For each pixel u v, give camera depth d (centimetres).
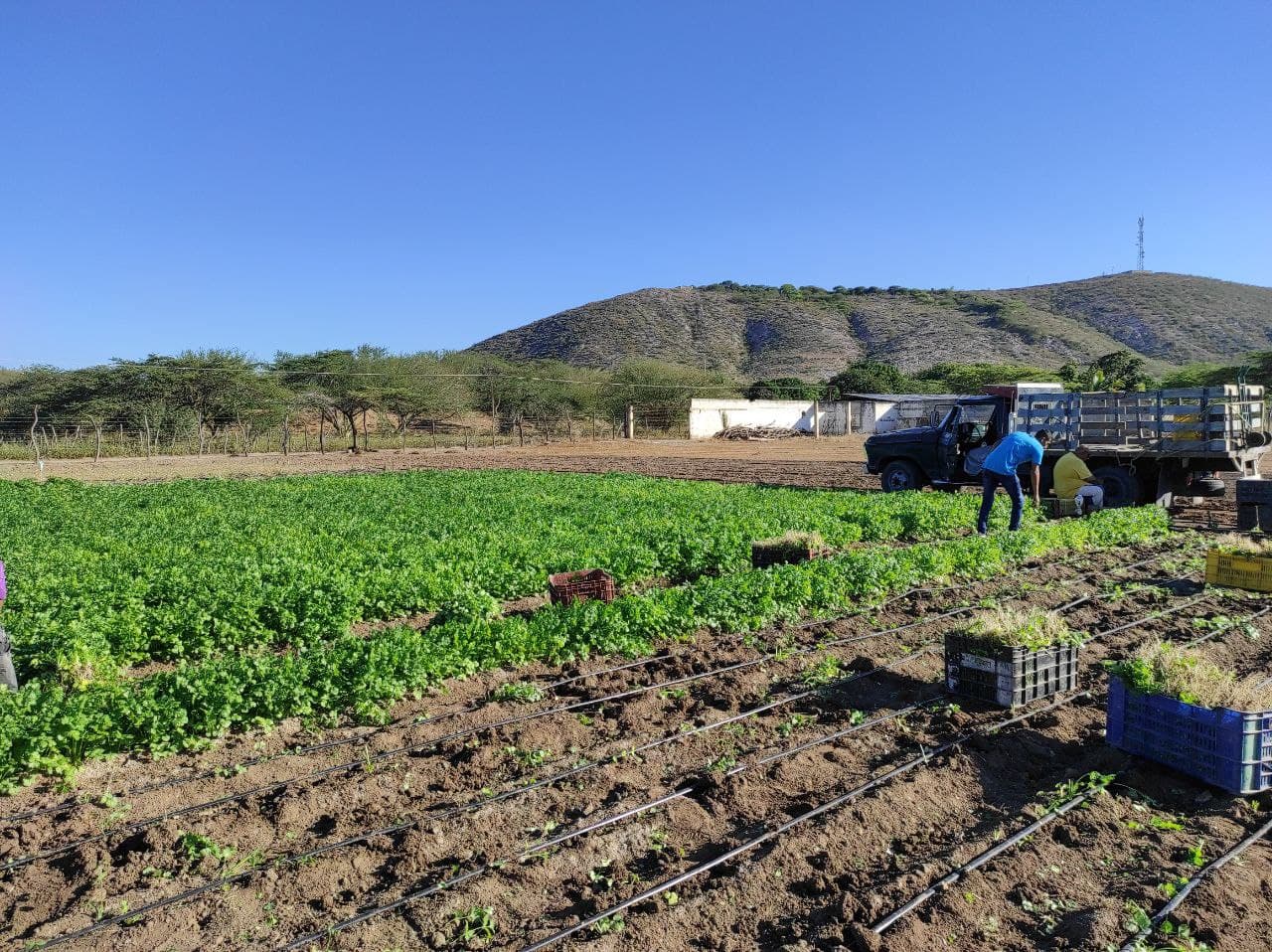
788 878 509
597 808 594
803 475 3047
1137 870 511
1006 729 716
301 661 778
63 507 2206
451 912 480
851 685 822
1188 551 1411
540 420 6216
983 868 516
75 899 498
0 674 757
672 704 782
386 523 1830
